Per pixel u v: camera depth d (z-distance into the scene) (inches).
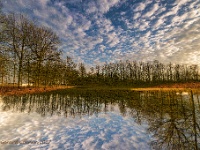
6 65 992.9
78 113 351.6
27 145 168.6
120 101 591.2
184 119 301.3
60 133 209.5
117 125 255.3
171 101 583.2
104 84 2839.6
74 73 2354.8
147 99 661.9
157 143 182.4
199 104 500.7
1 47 914.1
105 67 3078.2
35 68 1160.8
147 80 2967.5
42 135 200.2
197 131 228.5
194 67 2778.1
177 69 2910.9
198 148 173.5
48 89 1234.6
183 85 1978.3
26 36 1047.6
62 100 605.3
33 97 686.5
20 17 1017.5
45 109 395.2
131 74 3051.2
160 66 2977.4
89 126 246.4
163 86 2101.4
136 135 208.4
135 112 370.0
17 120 272.2
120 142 183.0
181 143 185.0
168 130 232.5
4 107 405.1
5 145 167.2
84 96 796.0
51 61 1258.6
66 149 160.7
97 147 167.5
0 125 238.5
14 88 953.5
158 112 370.9
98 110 393.1
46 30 1173.7
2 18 900.6
